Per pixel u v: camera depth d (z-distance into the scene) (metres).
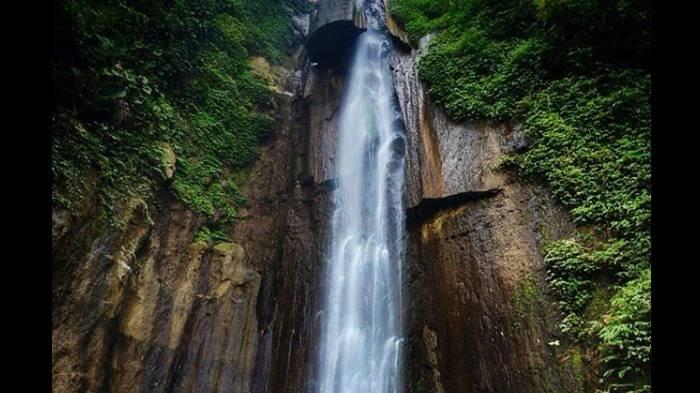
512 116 7.93
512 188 7.34
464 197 8.06
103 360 6.61
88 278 6.45
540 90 7.83
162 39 9.98
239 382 8.49
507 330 6.34
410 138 9.91
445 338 7.45
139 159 8.17
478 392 6.45
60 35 6.66
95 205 6.88
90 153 7.06
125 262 7.11
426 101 9.74
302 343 9.84
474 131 8.41
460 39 9.78
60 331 5.98
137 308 7.43
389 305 9.15
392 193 10.66
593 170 6.52
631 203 5.90
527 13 8.88
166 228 8.51
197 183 9.54
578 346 5.52
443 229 8.24
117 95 7.60
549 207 6.72
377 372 8.79
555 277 6.11
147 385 7.24
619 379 4.98
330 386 9.50
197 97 10.53
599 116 6.86
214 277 8.95
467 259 7.47
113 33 8.44
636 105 6.65
